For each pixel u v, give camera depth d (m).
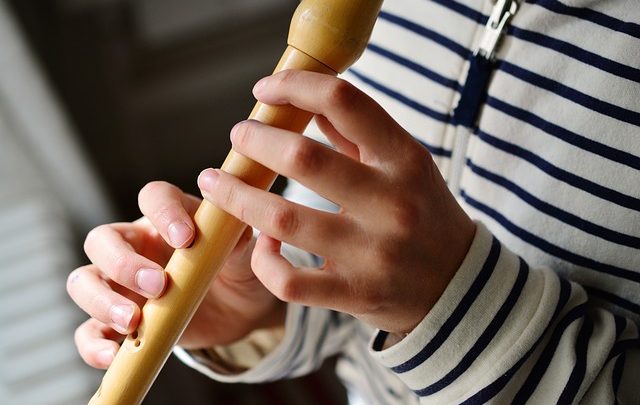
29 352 0.98
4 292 0.99
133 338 0.55
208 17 1.13
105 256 0.58
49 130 1.01
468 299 0.53
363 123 0.49
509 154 0.60
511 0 0.58
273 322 0.69
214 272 0.54
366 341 0.70
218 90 1.21
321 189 0.49
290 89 0.49
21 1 0.98
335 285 0.51
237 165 0.51
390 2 0.65
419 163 0.50
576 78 0.57
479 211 0.62
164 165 1.30
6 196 1.05
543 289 0.55
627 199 0.57
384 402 0.70
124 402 0.54
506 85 0.59
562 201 0.58
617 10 0.56
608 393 0.54
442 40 0.62
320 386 1.12
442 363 0.54
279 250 0.52
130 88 1.16
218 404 1.15
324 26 0.50
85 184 1.10
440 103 0.63
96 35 1.07
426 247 0.52
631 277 0.58
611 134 0.56
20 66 0.93
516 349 0.54
